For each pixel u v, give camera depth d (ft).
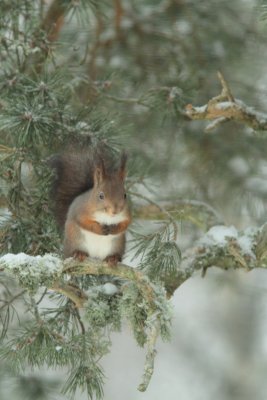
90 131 34.50
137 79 45.42
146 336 30.35
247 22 46.14
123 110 44.29
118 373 61.57
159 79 45.24
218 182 48.16
